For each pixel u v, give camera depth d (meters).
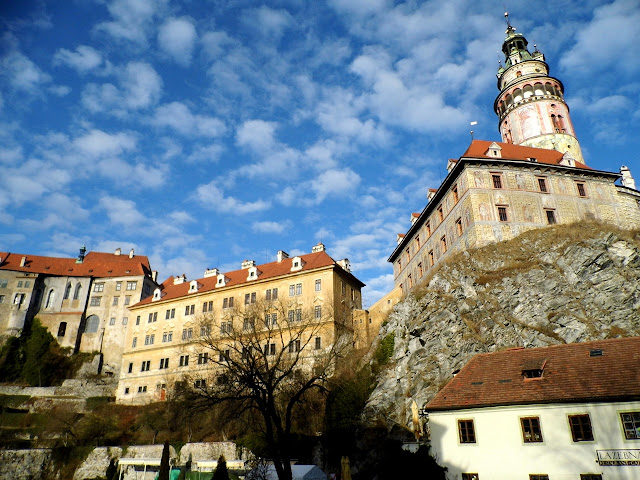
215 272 84.88
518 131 71.50
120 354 88.56
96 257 105.94
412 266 67.44
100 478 52.09
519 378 30.97
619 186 56.69
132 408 69.44
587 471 25.83
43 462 53.66
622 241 42.94
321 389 38.06
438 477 29.86
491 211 50.34
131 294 94.25
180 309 77.81
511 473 27.77
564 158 56.38
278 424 33.00
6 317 88.62
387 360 47.75
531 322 40.09
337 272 67.88
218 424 48.41
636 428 25.47
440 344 42.19
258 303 53.31
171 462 50.03
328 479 40.03
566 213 52.25
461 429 30.34
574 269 42.22
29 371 83.81
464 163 52.31
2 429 60.84
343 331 61.59
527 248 46.69
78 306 93.56
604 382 27.56
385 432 38.84
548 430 27.52
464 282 45.59
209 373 65.44
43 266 97.00
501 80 79.38
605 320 37.84
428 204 60.88
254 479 37.28
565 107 71.31
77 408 70.75
